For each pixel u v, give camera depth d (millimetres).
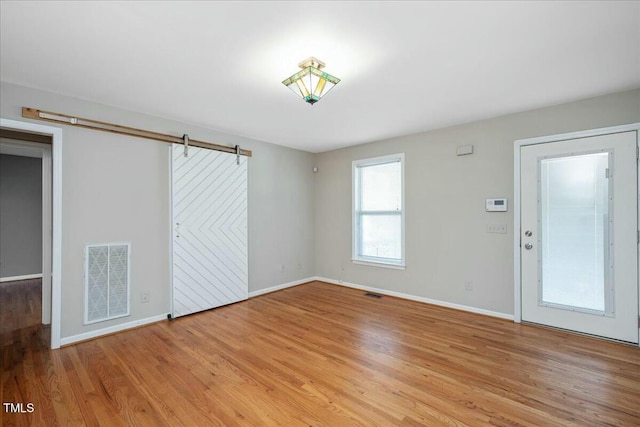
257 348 2717
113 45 1986
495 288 3494
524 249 3283
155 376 2248
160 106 3107
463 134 3723
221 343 2828
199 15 1680
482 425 1718
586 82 2572
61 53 2082
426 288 4062
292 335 3008
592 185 2906
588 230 2930
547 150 3141
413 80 2520
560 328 3078
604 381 2146
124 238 3176
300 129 3969
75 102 2867
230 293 4059
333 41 1948
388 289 4473
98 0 1544
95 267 2982
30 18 1692
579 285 2980
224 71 2354
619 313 2777
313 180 5469
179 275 3559
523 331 3068
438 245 3945
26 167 5758
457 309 3779
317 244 5465
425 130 4016
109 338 2951
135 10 1632
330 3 1583
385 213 4594
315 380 2189
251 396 2004
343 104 3068
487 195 3539
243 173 4270
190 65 2258
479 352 2611
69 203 2832
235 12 1654
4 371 2324
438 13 1674
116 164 3129
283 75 2426
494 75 2439
